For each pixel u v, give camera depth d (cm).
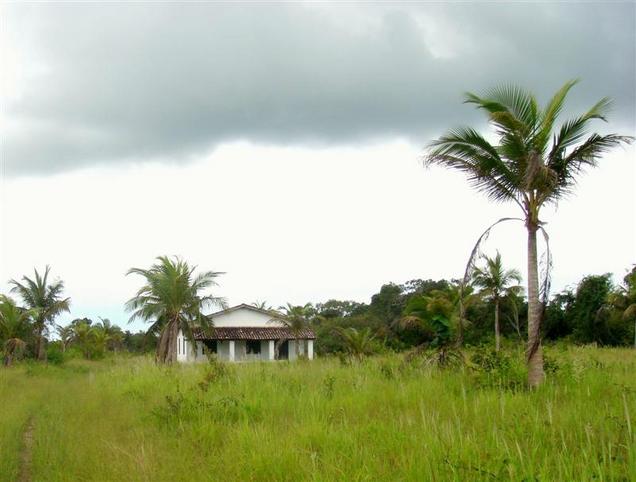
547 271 1320
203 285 3528
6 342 4025
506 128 1326
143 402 1517
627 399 1040
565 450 654
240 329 4741
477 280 3180
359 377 1520
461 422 943
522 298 3928
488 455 686
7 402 1623
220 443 955
